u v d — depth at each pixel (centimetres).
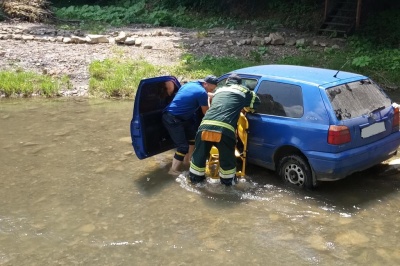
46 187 637
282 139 617
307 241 502
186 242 501
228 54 1586
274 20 2339
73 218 553
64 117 977
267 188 628
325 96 583
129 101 1132
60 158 741
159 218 553
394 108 646
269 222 541
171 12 2603
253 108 631
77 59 1416
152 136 697
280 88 632
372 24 1916
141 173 686
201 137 614
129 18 2341
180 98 671
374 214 560
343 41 1853
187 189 629
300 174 616
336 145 568
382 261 466
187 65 1396
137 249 488
